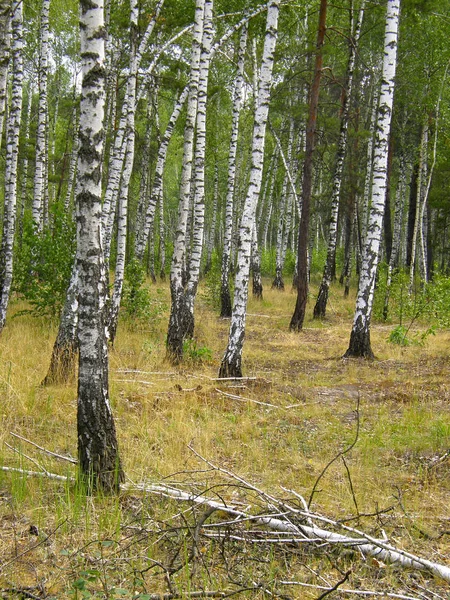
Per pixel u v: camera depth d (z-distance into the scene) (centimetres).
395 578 382
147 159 2594
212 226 3238
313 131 1550
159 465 557
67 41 2462
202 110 1241
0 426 616
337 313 1941
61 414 687
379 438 677
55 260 1254
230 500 484
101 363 474
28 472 490
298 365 1150
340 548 405
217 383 941
